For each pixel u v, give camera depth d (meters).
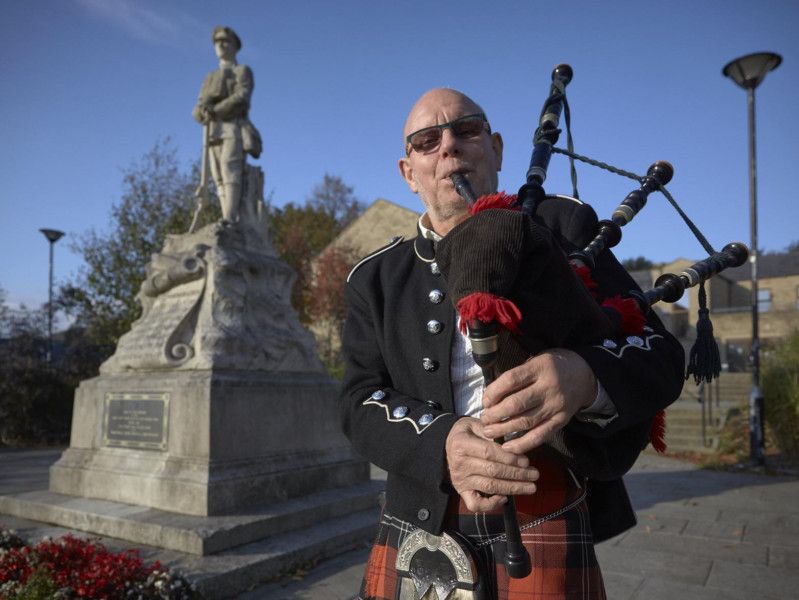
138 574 2.99
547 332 0.92
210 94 5.61
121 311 14.33
